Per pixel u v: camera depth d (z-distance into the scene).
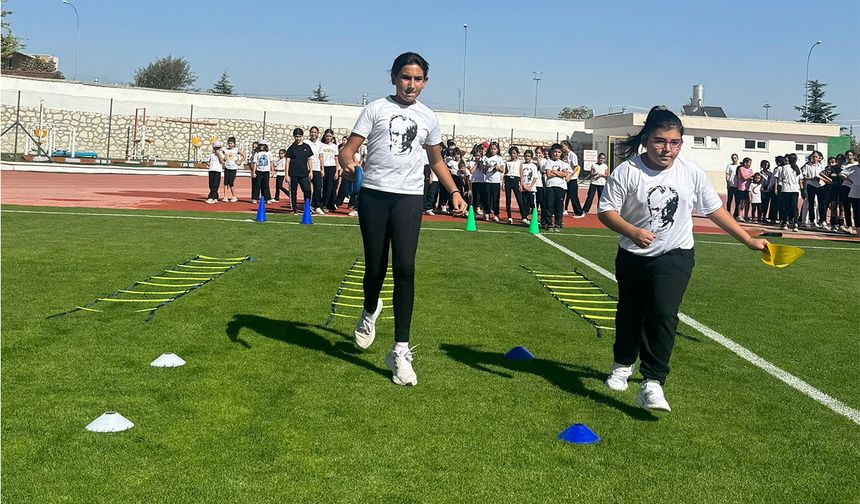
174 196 20.27
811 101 66.94
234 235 11.32
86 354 4.89
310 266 8.73
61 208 14.78
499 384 4.61
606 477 3.33
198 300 6.66
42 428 3.64
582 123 46.56
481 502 3.04
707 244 12.80
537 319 6.49
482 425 3.91
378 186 4.61
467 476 3.28
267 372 4.68
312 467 3.31
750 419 4.17
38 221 12.10
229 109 41.25
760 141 42.62
